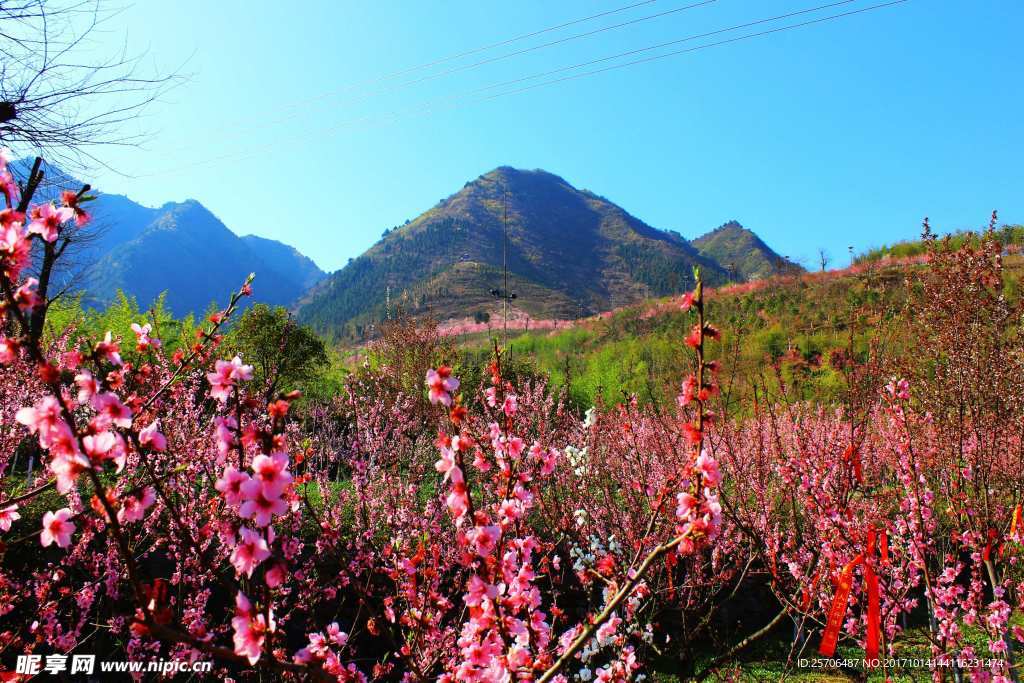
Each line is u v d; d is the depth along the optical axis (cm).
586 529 442
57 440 128
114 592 351
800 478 391
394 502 495
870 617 291
